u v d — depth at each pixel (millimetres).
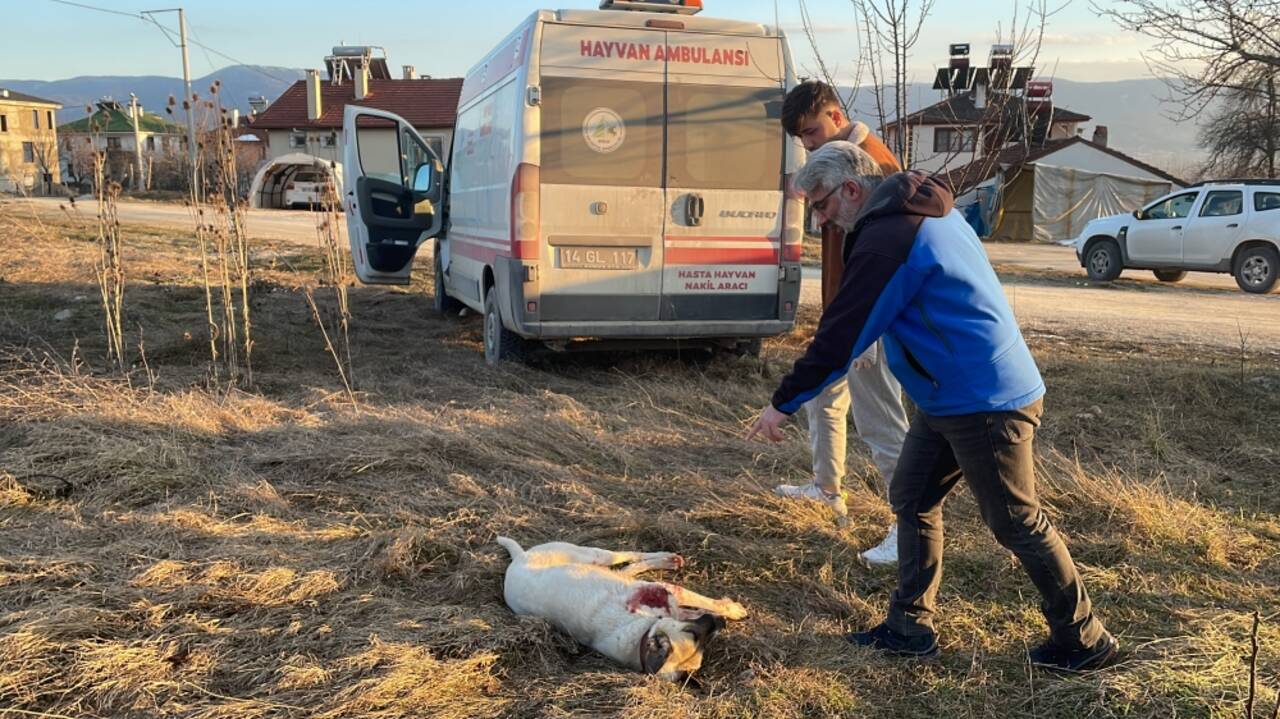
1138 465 4750
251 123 46625
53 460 4129
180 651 2650
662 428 5238
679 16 6176
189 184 6398
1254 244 13242
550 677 2654
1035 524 2580
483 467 4430
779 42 6395
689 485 4281
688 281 6430
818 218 2836
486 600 3150
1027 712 2533
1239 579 3383
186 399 5133
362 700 2412
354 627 2832
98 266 8156
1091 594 3238
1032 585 3291
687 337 6719
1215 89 8320
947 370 2463
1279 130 20609
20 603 2881
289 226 21828
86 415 4707
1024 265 18141
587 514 3854
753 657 2797
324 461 4324
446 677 2553
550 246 6129
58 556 3207
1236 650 2754
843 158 2664
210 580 3072
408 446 4520
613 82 6078
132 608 2844
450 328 8688
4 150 51156
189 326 7641
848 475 4445
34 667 2504
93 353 6605
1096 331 9062
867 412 3561
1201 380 6152
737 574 3400
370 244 8906
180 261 12156
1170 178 29203
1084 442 5145
